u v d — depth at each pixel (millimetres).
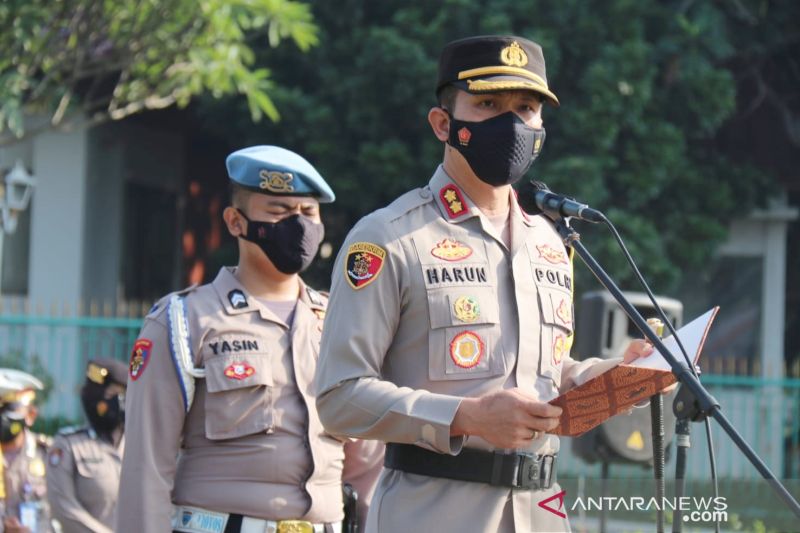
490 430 7539
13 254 38688
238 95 34781
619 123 33531
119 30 26938
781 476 30047
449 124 8414
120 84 28172
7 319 30734
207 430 10820
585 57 33688
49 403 30859
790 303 40969
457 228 8367
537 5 33469
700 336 7805
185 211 44781
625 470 24203
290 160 11461
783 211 38875
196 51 26641
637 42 33312
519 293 8328
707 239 36344
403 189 33562
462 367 8102
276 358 11031
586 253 8336
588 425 7645
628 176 34031
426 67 32594
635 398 7656
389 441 7984
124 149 41031
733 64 38344
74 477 15367
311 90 35844
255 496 10711
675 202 36438
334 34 34969
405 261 8188
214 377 10852
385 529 8195
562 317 8531
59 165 38688
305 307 11500
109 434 15609
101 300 40438
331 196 11617
